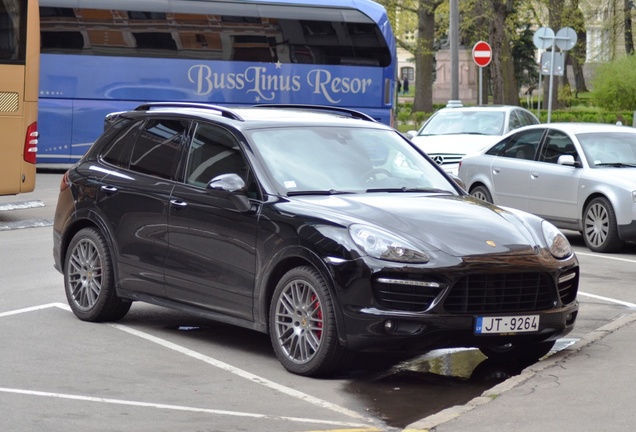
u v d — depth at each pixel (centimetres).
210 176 960
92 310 1061
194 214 952
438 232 852
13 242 1681
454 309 830
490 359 949
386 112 3030
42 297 1205
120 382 834
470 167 1986
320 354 844
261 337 1021
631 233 1677
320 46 2992
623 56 5531
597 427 680
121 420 724
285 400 791
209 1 2945
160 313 1128
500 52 4888
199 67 2936
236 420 731
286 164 935
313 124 993
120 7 2895
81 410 746
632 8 6412
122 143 1071
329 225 850
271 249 880
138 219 1009
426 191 964
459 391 830
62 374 855
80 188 1079
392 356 950
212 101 2950
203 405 772
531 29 7412
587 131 1822
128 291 1028
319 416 748
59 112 2878
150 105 1079
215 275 934
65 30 2869
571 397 755
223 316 934
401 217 864
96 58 2884
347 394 813
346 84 3009
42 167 3209
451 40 3272
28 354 925
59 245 1105
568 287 905
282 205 888
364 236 834
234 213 916
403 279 820
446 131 2578
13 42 1994
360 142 994
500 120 2572
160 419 729
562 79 7550
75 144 2889
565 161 1753
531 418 703
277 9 2978
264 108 1059
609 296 1287
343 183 938
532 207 1845
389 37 3020
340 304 830
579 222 1755
